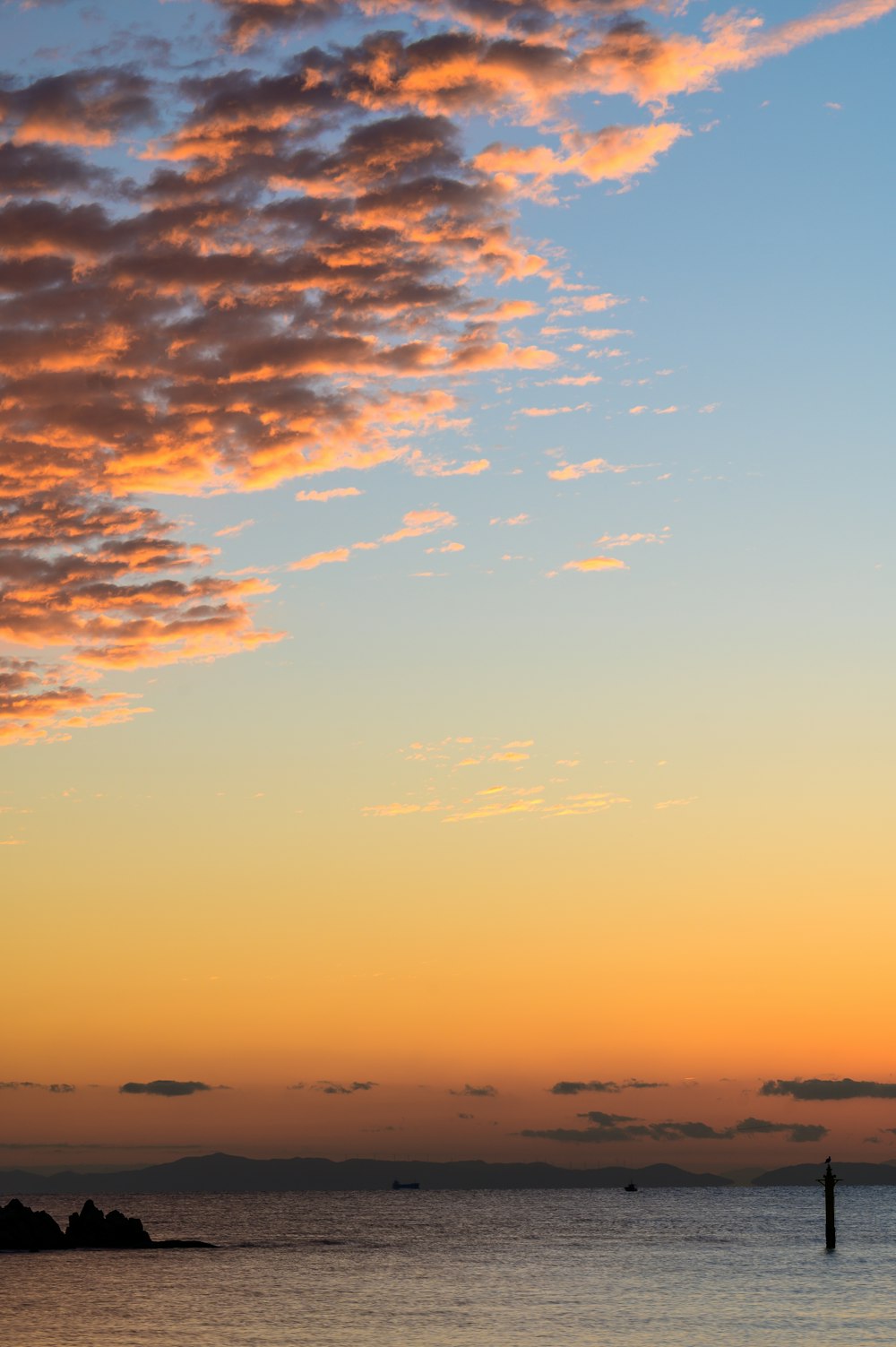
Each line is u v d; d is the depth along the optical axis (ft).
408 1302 414.41
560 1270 539.29
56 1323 360.07
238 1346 314.76
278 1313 383.86
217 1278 501.15
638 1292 438.40
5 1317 372.38
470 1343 315.99
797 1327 337.93
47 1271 529.45
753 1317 360.28
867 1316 360.89
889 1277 483.51
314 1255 648.38
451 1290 456.86
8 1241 635.25
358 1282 488.85
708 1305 394.52
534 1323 355.36
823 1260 577.02
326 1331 342.64
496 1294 438.81
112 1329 347.56
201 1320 366.22
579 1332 335.47
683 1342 314.14
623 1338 322.55
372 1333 338.13
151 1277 503.20
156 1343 320.91
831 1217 615.16
